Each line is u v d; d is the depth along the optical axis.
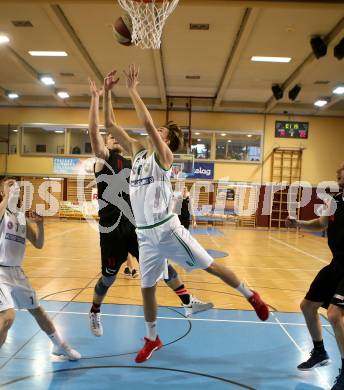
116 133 3.55
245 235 15.62
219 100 16.83
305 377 3.29
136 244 3.82
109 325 4.38
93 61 13.24
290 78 14.10
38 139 19.28
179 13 9.61
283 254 10.56
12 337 3.93
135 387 3.03
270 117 18.86
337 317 2.94
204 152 18.95
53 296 5.51
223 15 9.69
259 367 3.46
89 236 13.08
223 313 4.94
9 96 17.20
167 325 4.44
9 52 12.20
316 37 10.51
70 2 8.83
